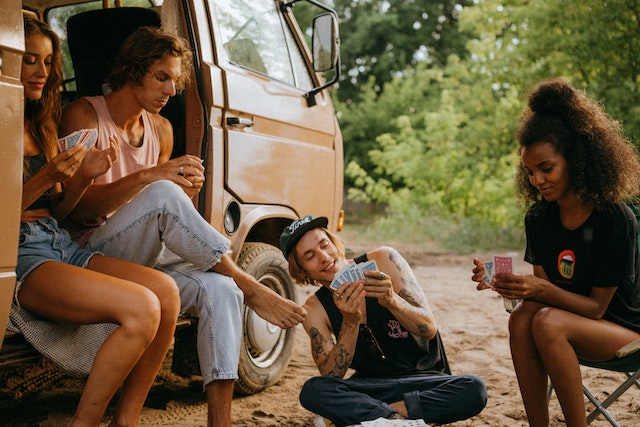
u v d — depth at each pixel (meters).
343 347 2.92
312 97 4.50
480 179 12.89
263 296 3.13
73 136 2.70
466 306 6.82
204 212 3.51
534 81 11.15
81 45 3.94
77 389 4.05
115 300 2.54
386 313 3.02
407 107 20.12
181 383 4.21
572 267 2.75
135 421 2.74
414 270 9.54
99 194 3.06
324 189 4.61
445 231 13.07
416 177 14.03
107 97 3.34
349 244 13.12
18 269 2.67
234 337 2.98
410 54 22.59
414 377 2.97
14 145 2.32
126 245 2.95
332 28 4.30
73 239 3.13
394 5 22.92
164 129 3.60
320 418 2.95
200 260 2.96
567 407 2.63
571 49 10.70
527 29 11.27
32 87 2.86
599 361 2.73
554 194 2.67
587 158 2.64
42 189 2.61
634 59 10.34
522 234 12.41
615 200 2.66
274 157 4.03
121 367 2.52
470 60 12.91
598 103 2.76
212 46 3.69
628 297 2.73
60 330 2.72
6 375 3.94
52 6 4.70
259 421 3.57
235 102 3.70
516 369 2.77
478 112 12.96
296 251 3.10
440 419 2.82
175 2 3.52
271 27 4.37
